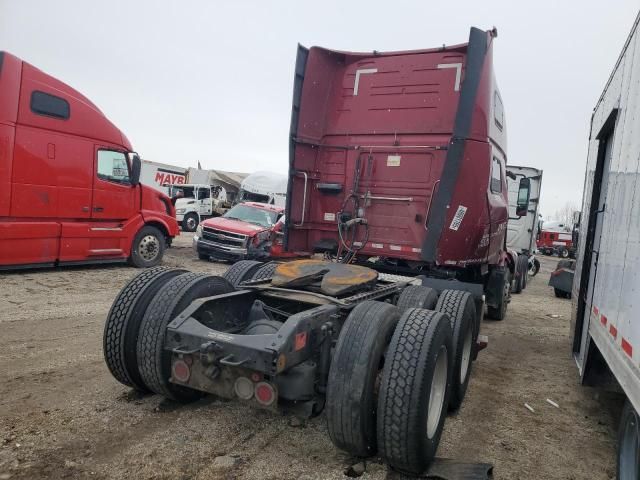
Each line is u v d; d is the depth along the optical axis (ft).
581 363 15.53
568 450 12.82
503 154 24.88
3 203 29.14
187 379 11.01
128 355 12.73
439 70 20.44
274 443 11.78
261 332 12.32
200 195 90.89
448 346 11.91
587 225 17.65
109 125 35.17
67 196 32.50
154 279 13.43
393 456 10.32
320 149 22.63
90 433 11.60
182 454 10.94
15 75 29.27
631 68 11.83
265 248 47.24
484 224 21.13
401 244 20.76
